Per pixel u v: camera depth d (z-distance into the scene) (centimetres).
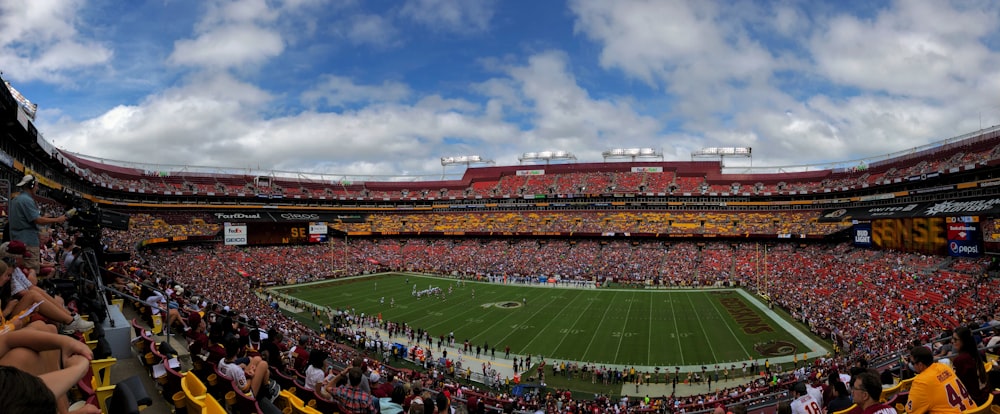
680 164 11738
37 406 264
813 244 8431
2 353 444
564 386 3606
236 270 7794
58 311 728
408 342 4703
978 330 1580
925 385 689
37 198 4338
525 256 9638
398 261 9950
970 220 5400
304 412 981
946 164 7012
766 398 2727
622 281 8125
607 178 11838
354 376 1079
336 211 11969
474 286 7888
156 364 1148
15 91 4838
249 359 1102
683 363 4009
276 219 10169
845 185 8944
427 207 12400
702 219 10044
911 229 6312
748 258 8312
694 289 7362
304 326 4844
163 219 9225
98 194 8450
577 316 5662
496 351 4412
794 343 4438
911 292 5034
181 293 2828
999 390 778
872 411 638
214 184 10731
